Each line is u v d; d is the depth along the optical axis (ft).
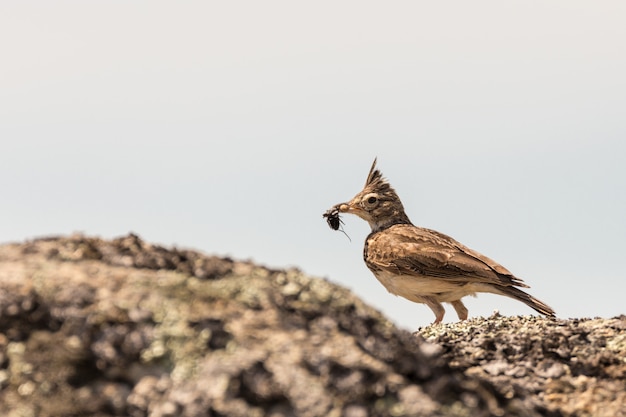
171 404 30.99
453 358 42.52
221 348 32.19
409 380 32.99
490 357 43.14
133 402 31.55
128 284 34.32
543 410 36.78
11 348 33.17
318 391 31.14
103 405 31.78
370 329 35.22
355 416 30.73
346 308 36.09
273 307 34.47
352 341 33.55
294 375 31.37
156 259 36.47
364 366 32.14
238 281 35.63
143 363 32.19
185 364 31.86
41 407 32.09
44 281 34.27
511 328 54.13
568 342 45.32
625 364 42.47
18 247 37.63
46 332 33.27
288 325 33.71
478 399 32.71
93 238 38.47
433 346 43.29
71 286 33.96
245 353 31.94
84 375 32.58
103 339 32.58
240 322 33.24
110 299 33.53
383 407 31.35
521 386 39.60
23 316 33.63
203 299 34.19
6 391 32.55
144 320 32.91
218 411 30.55
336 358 32.30
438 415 31.40
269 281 36.35
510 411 34.22
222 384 30.96
